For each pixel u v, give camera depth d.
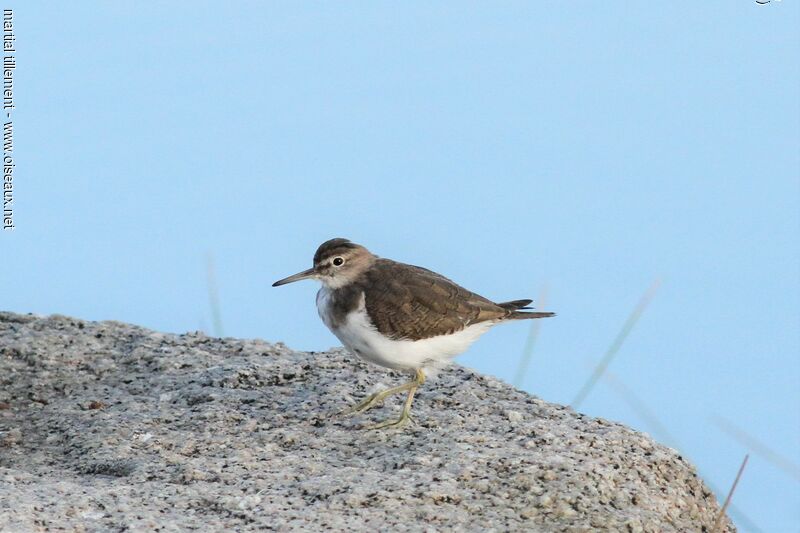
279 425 14.05
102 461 13.09
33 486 11.92
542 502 11.76
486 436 13.52
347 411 14.45
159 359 16.31
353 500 11.52
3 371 15.83
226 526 10.91
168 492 11.78
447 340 14.20
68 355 16.39
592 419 14.41
